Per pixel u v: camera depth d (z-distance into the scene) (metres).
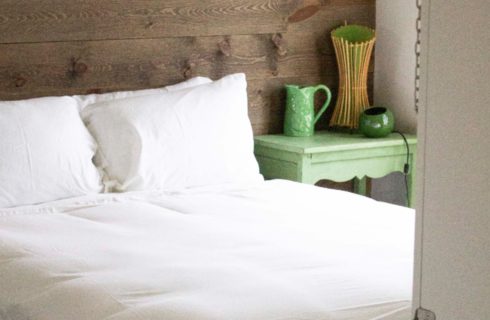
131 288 2.03
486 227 1.27
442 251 1.34
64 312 2.01
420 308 1.39
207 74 3.65
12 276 2.24
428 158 1.35
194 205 2.87
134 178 3.05
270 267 2.18
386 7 4.06
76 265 2.22
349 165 3.65
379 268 2.17
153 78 3.51
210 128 3.24
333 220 2.68
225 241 2.43
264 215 2.74
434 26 1.32
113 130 3.10
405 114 4.02
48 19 3.24
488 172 1.26
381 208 2.86
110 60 3.40
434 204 1.35
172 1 3.52
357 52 3.88
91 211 2.78
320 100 4.01
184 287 2.03
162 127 3.13
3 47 3.17
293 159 3.56
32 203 2.86
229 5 3.67
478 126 1.27
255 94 3.80
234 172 3.26
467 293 1.31
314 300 1.93
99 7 3.35
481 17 1.25
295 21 3.87
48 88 3.28
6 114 2.88
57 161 2.91
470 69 1.28
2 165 2.81
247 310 1.87
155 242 2.43
